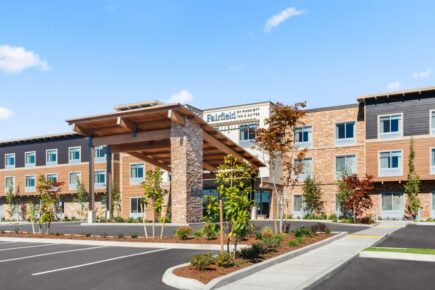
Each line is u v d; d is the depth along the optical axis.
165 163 42.91
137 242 19.09
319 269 12.04
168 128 33.31
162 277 11.30
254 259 13.08
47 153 56.09
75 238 21.73
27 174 57.06
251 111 42.62
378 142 38.50
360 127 40.41
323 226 22.59
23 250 18.19
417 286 10.40
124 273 12.04
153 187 21.03
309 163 42.59
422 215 36.53
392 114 38.12
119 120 32.44
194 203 30.92
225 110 44.22
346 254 14.95
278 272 11.66
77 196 51.72
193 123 31.50
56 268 13.09
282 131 23.69
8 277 11.81
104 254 16.17
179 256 15.20
